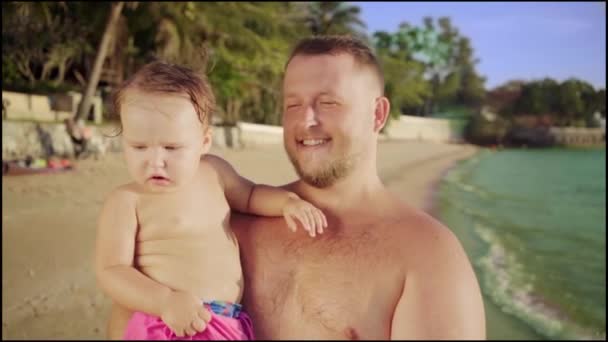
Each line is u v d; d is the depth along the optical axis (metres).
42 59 22.41
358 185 1.41
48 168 12.00
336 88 1.37
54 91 21.39
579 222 19.39
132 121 1.32
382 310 1.24
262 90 24.39
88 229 8.32
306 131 1.38
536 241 14.94
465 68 74.94
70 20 20.89
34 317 5.60
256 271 1.44
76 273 6.74
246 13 24.25
